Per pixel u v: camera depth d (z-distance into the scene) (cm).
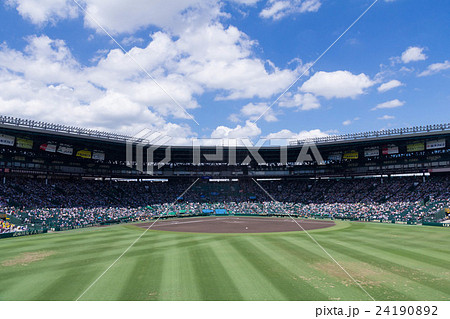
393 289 1691
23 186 6550
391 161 7562
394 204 6556
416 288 1706
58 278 1906
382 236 3784
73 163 7406
